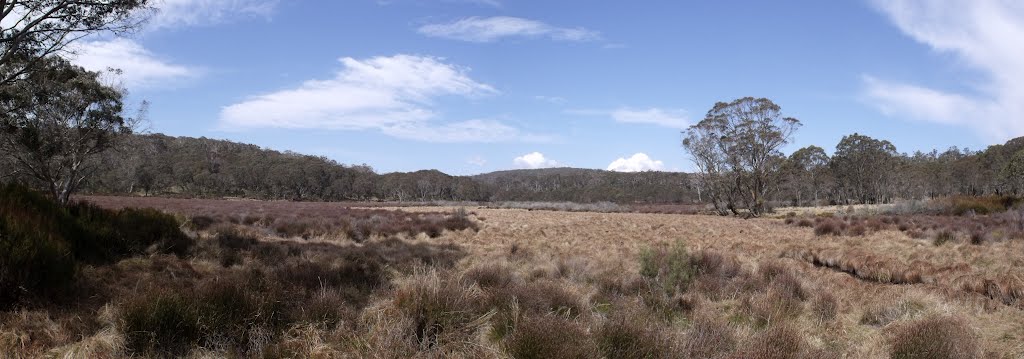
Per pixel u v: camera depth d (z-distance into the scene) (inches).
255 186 4347.9
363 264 344.8
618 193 4672.7
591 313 217.2
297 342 166.4
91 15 431.5
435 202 3324.3
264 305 187.8
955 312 230.1
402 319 174.2
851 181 3186.5
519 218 1267.2
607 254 503.5
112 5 429.7
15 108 794.8
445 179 5378.9
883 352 180.5
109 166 1111.6
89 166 1015.6
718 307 260.2
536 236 764.6
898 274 352.5
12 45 410.6
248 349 167.3
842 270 418.9
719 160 1769.2
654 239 723.4
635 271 361.4
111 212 415.8
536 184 6481.3
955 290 287.4
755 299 260.7
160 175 3816.4
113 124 928.9
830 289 291.3
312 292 229.1
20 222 230.4
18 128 805.2
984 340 195.2
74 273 227.9
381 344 157.1
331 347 163.2
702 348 167.0
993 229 645.3
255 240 483.2
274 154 5900.6
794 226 1023.0
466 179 5590.6
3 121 775.1
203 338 170.7
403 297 192.9
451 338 172.9
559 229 906.1
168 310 169.3
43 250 206.2
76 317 182.4
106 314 188.4
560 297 236.7
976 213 1197.1
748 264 415.8
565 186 6043.3
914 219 970.7
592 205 2426.2
